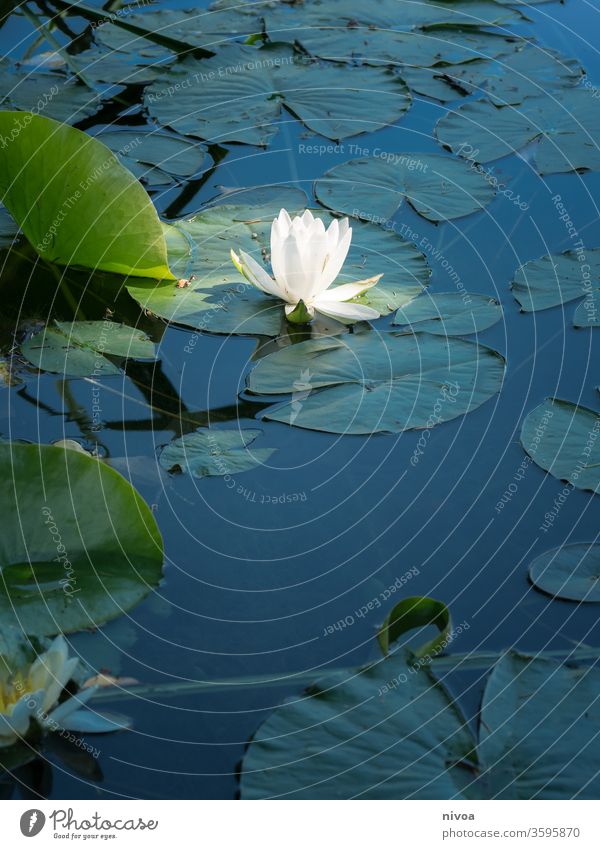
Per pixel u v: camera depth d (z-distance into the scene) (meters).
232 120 3.02
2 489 2.59
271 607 2.58
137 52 3.14
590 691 2.53
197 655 2.55
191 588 2.59
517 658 2.55
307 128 3.02
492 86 3.09
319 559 2.61
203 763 2.50
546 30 3.21
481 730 2.51
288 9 3.25
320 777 2.49
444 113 3.04
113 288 2.82
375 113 3.04
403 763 2.50
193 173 2.95
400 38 3.19
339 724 2.51
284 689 2.54
